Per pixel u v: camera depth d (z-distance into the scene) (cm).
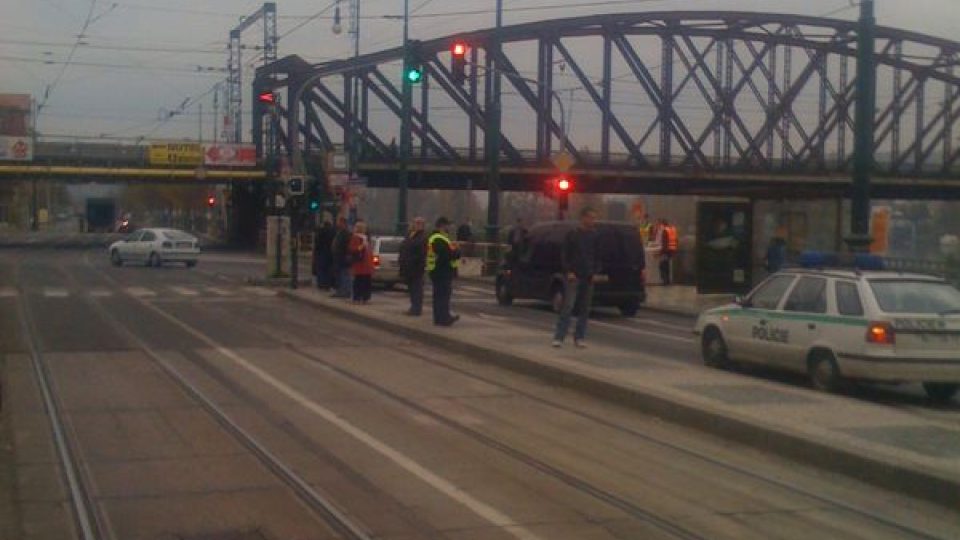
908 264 2961
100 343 2050
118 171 7906
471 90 7669
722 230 3328
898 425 1230
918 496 992
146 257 5234
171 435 1214
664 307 3198
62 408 1373
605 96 7831
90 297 3231
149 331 2267
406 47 3978
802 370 1608
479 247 5262
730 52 7981
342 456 1118
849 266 1688
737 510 938
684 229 7738
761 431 1193
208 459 1098
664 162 7850
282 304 3008
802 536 866
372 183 8200
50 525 867
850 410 1327
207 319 2547
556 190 4022
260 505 927
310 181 3391
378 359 1875
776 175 7900
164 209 17788
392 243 3762
